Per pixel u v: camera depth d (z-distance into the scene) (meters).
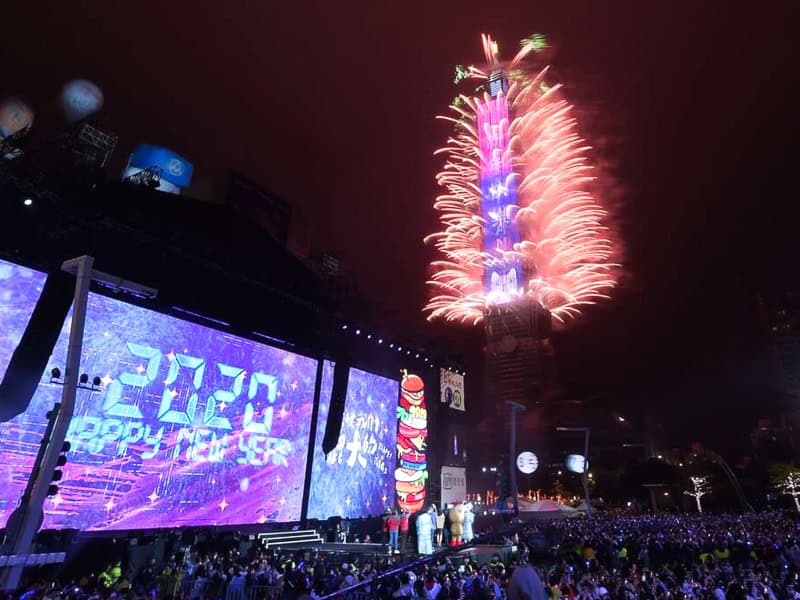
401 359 44.09
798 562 20.34
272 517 29.88
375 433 39.16
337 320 37.38
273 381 31.62
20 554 12.48
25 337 21.14
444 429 46.94
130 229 25.41
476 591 14.36
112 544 21.86
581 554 24.03
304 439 32.84
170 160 45.00
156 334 25.98
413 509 40.22
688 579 16.86
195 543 24.64
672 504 104.62
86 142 26.94
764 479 111.06
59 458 13.63
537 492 106.69
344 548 28.86
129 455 23.70
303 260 44.03
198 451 26.67
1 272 21.33
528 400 150.00
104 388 23.36
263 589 17.73
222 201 45.53
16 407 20.31
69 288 22.83
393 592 14.00
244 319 30.97
